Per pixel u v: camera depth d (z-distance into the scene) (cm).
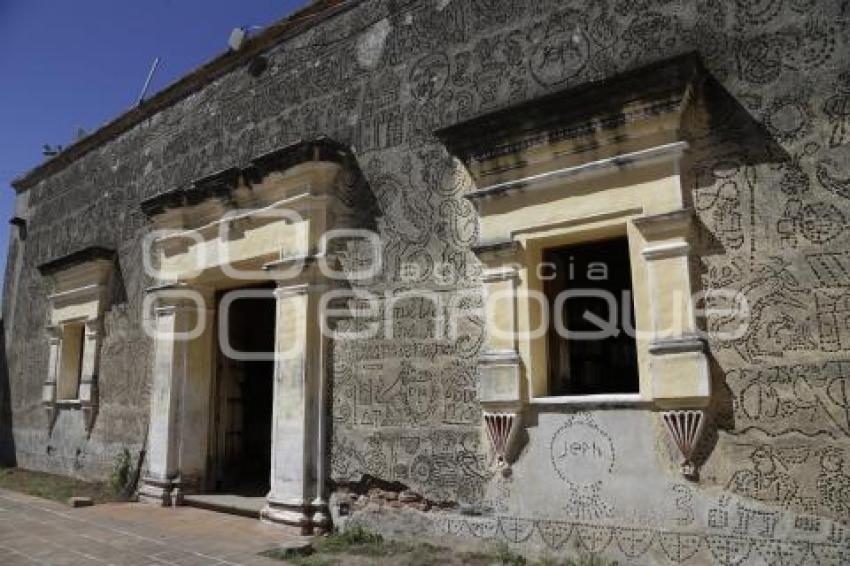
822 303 425
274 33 819
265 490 833
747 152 464
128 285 982
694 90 478
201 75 926
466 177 607
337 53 745
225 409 873
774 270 444
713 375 455
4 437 1259
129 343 954
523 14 593
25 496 892
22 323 1278
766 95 462
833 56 440
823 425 414
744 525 430
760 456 431
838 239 425
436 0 662
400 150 661
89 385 998
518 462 532
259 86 833
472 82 618
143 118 1035
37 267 1192
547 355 552
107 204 1080
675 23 506
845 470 404
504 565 507
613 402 491
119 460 906
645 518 467
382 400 628
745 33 475
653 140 497
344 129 715
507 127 558
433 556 546
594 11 549
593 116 518
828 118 438
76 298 1085
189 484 820
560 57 563
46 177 1292
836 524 402
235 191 774
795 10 457
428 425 593
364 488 631
